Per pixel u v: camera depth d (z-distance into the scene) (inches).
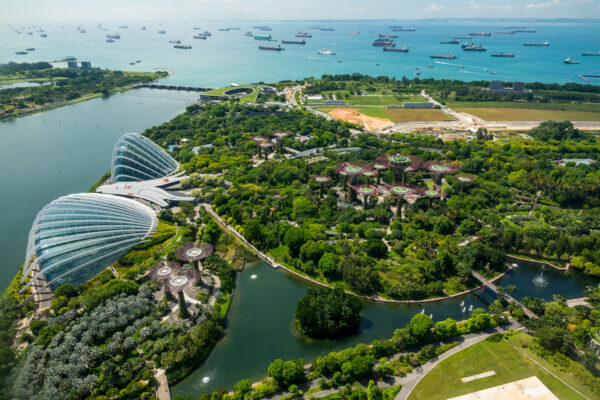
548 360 5723.4
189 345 5969.5
